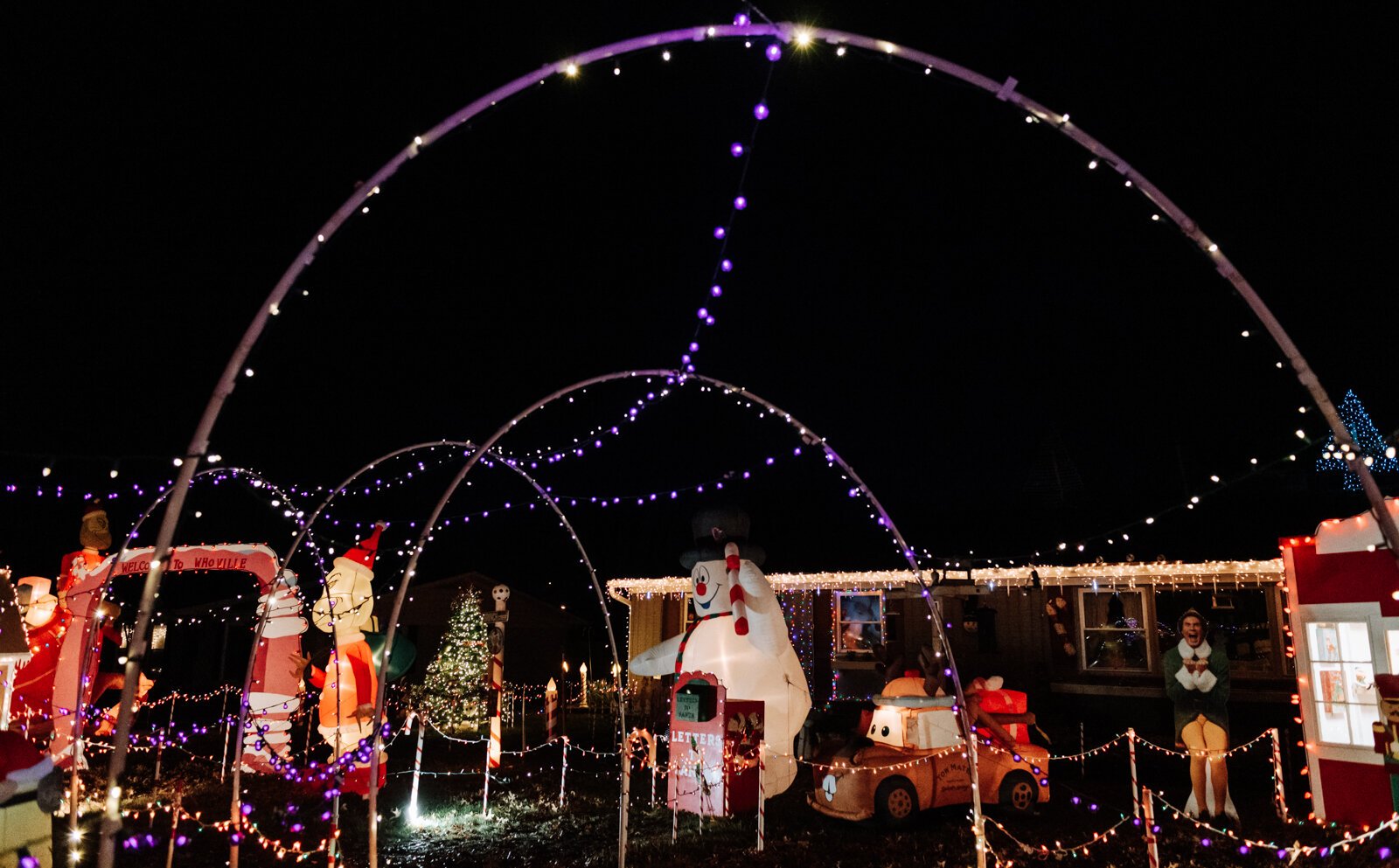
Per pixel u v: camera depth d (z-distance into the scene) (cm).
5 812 492
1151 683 1385
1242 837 826
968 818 884
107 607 1104
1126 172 431
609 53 434
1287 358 425
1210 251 430
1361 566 877
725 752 897
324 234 405
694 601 1012
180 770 1156
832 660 1639
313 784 1053
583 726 1809
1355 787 863
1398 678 746
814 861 741
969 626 1538
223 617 2367
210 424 379
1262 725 1297
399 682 2208
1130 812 946
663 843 804
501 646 1183
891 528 643
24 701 1117
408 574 616
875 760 862
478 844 798
